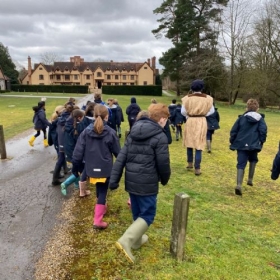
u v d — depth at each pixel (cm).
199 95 547
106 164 328
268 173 621
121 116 937
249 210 420
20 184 502
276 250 313
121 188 477
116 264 272
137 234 266
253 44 2798
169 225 353
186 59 3316
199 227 351
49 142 569
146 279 252
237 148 473
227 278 258
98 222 335
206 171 611
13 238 320
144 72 7681
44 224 353
